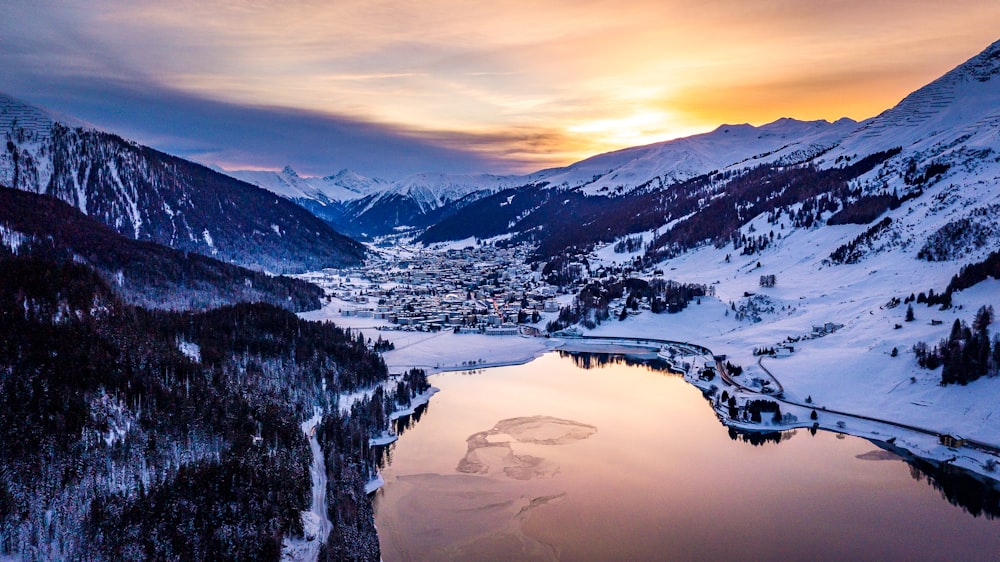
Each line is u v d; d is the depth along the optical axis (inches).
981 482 7785.4
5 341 7121.1
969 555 6279.5
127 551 5531.5
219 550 5738.2
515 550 6284.5
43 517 5664.4
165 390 7514.8
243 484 6402.6
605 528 6697.8
